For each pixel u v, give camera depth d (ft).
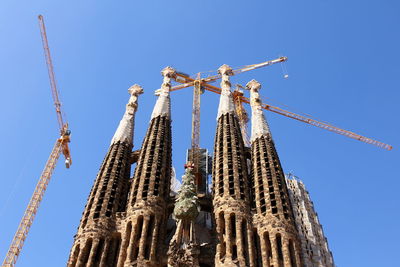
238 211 219.00
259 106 303.48
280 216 215.51
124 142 277.85
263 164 248.52
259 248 209.46
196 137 353.72
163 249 214.48
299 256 203.82
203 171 311.06
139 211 221.66
